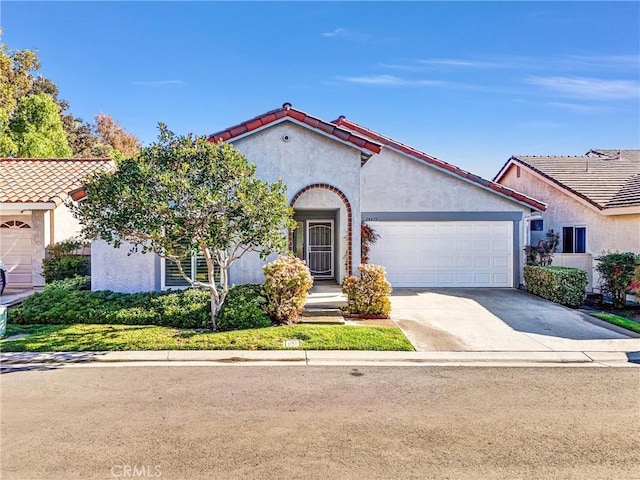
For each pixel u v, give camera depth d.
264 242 10.33
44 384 7.51
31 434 5.65
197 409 6.46
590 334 10.91
